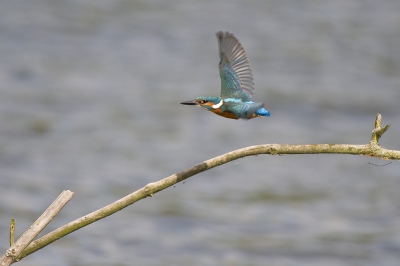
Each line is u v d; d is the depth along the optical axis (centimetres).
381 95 2206
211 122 1981
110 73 2294
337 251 1318
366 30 2802
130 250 1298
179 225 1409
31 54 2394
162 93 2153
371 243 1359
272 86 2242
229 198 1554
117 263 1242
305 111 2072
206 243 1344
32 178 1577
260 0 3134
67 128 1869
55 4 2912
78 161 1680
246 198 1553
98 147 1761
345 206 1517
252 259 1276
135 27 2741
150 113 2003
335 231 1402
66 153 1722
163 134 1867
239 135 1888
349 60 2498
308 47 2603
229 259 1273
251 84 583
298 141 1859
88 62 2381
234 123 1978
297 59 2484
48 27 2644
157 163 1689
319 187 1623
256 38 2662
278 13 2970
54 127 1869
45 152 1716
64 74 2259
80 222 570
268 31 2744
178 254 1288
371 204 1530
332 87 2258
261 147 565
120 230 1382
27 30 2586
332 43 2648
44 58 2375
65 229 570
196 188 1606
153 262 1253
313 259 1288
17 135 1802
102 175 1612
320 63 2458
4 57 2342
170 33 2706
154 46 2580
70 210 1436
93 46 2531
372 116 2050
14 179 1564
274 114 2047
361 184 1639
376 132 580
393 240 1367
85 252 1280
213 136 1873
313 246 1341
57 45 2505
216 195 1568
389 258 1302
